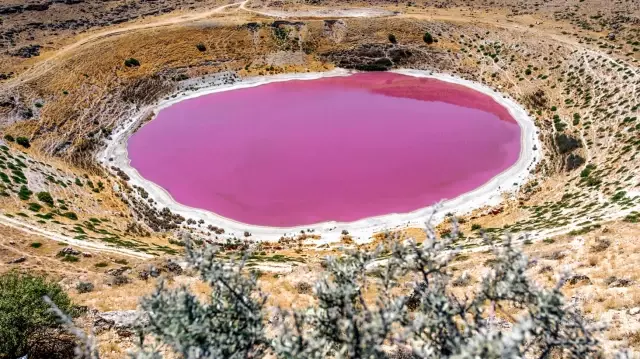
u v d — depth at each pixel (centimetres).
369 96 10019
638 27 9438
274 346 1023
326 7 13312
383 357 932
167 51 11019
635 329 1914
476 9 12450
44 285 2159
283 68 11306
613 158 6116
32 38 11019
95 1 13538
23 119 7975
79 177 6894
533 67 9544
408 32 11569
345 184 7062
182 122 9275
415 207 6412
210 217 6450
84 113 8812
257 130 8819
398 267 1170
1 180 5653
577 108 7981
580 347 1006
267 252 5353
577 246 3569
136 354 1078
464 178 7012
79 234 4941
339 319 1016
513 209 5872
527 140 7819
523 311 2175
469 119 8762
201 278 1074
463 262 3722
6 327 1903
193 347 960
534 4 12112
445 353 993
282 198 6812
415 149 7900
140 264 3988
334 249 5331
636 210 4197
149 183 7319
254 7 13362
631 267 2780
